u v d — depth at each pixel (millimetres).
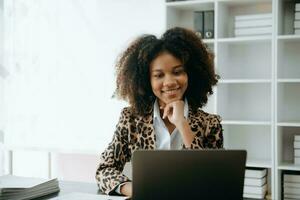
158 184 1251
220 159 1247
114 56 3859
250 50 3545
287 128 3426
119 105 3857
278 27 3115
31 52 4105
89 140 3961
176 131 1807
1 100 4199
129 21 3826
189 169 1245
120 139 1811
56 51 4023
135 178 1252
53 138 4070
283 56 3379
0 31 4176
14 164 4309
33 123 4125
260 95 3529
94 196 1531
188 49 1811
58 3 4004
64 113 4027
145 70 1801
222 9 3402
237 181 1258
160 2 3725
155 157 1243
